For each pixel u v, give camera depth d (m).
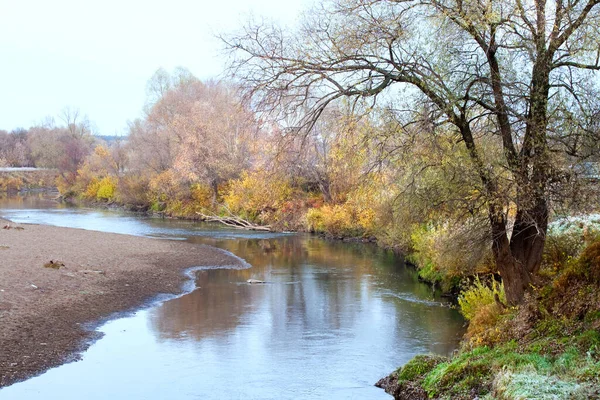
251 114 13.38
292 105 13.41
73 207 73.25
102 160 87.62
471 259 15.38
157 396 11.12
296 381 11.95
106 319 17.38
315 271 27.16
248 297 21.00
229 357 13.61
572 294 11.31
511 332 11.53
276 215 48.31
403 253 31.95
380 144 13.13
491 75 12.54
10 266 22.98
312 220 45.72
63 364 13.04
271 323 16.98
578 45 11.86
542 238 13.12
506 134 12.62
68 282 21.34
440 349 14.16
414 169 13.35
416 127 12.73
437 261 21.25
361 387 11.58
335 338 15.29
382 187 14.86
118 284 22.17
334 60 12.70
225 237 42.91
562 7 11.78
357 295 21.23
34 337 14.79
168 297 20.98
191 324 16.91
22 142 141.62
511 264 13.28
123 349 14.26
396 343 14.77
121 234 39.72
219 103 56.88
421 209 13.55
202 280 24.77
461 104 12.63
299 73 12.91
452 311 18.44
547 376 8.63
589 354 8.96
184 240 40.53
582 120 12.21
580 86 12.56
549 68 12.12
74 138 108.50
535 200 12.00
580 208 12.05
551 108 12.29
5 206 73.31
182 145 57.22
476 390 9.43
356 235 41.50
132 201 69.75
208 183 56.75
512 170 12.07
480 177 12.42
